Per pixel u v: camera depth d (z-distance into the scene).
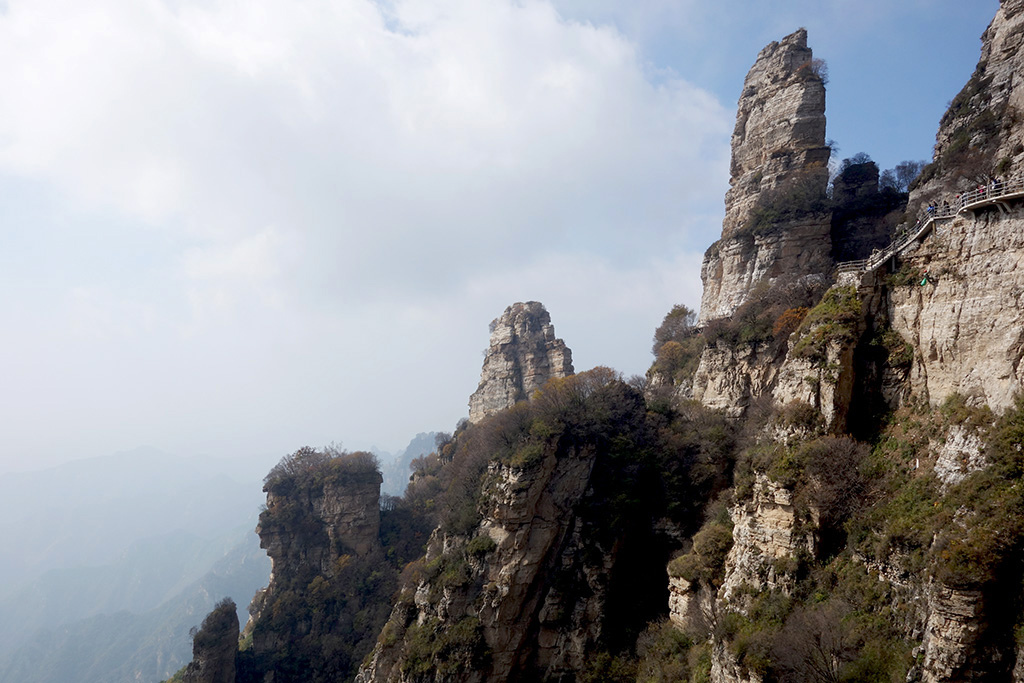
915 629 31.58
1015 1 54.16
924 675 29.20
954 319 38.72
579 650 61.72
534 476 67.50
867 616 34.41
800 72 82.06
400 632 73.00
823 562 39.22
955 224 39.97
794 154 80.25
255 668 99.25
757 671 35.72
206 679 90.69
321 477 119.88
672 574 52.78
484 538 68.44
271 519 116.75
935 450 37.44
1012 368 34.12
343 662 99.12
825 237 72.56
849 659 33.03
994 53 55.62
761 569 41.84
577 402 76.56
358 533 116.56
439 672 62.31
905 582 33.38
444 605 66.38
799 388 46.19
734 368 66.94
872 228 71.19
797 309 60.91
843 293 48.00
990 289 36.41
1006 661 27.09
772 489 42.44
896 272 45.34
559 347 144.75
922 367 41.69
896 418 42.00
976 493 31.77
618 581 64.81
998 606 28.06
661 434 70.25
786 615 38.28
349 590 109.50
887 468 39.59
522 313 154.62
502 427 79.94
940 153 61.91
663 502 65.56
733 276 81.44
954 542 29.86
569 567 66.38
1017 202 35.34
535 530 67.81
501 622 64.25
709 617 46.47
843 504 39.44
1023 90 50.56
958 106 59.81
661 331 99.25
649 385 87.56
